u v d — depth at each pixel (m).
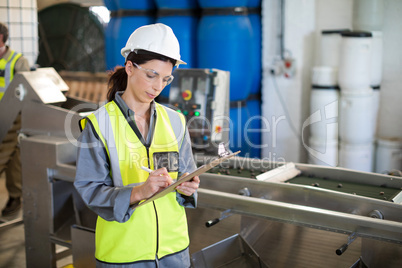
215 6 4.19
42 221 2.85
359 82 3.85
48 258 2.87
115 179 1.47
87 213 2.83
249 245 2.20
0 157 3.73
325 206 2.11
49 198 2.77
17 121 3.68
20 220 3.26
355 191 2.22
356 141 3.99
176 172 1.57
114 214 1.38
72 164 2.79
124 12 4.44
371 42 3.83
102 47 6.45
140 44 1.43
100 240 1.52
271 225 2.25
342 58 3.89
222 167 2.74
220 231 2.37
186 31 4.32
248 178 2.36
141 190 1.36
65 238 2.83
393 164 4.02
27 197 2.89
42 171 2.78
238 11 4.20
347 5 4.16
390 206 1.93
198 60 4.37
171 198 1.56
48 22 6.84
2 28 3.74
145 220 1.49
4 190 4.63
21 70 3.85
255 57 4.59
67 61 6.78
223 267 2.19
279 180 2.38
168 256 1.54
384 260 1.89
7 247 3.36
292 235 2.19
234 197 2.17
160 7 4.32
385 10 4.03
